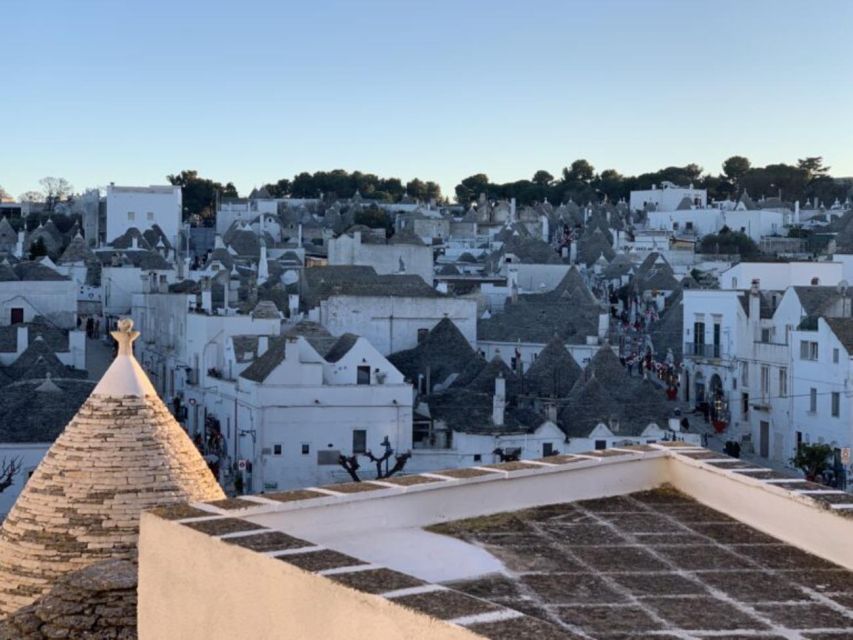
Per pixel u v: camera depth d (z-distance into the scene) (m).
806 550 15.20
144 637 12.81
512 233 177.12
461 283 127.38
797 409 76.44
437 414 71.06
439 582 13.35
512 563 14.24
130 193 164.38
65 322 103.19
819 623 12.30
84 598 17.62
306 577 10.75
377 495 15.18
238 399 70.25
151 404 22.78
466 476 16.38
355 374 68.75
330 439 67.19
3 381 73.25
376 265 120.94
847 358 69.88
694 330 94.50
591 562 14.38
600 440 69.44
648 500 17.59
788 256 143.62
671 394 94.75
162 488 21.95
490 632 9.42
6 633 17.64
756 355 83.25
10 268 106.12
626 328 121.62
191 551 12.17
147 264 131.25
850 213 176.25
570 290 121.25
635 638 11.38
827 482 67.25
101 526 21.34
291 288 116.62
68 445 22.16
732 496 16.88
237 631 11.54
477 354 86.50
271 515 13.85
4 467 57.81
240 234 164.12
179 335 89.06
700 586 13.52
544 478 17.08
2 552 21.62
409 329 92.19
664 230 186.12
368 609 10.14
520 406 74.31
